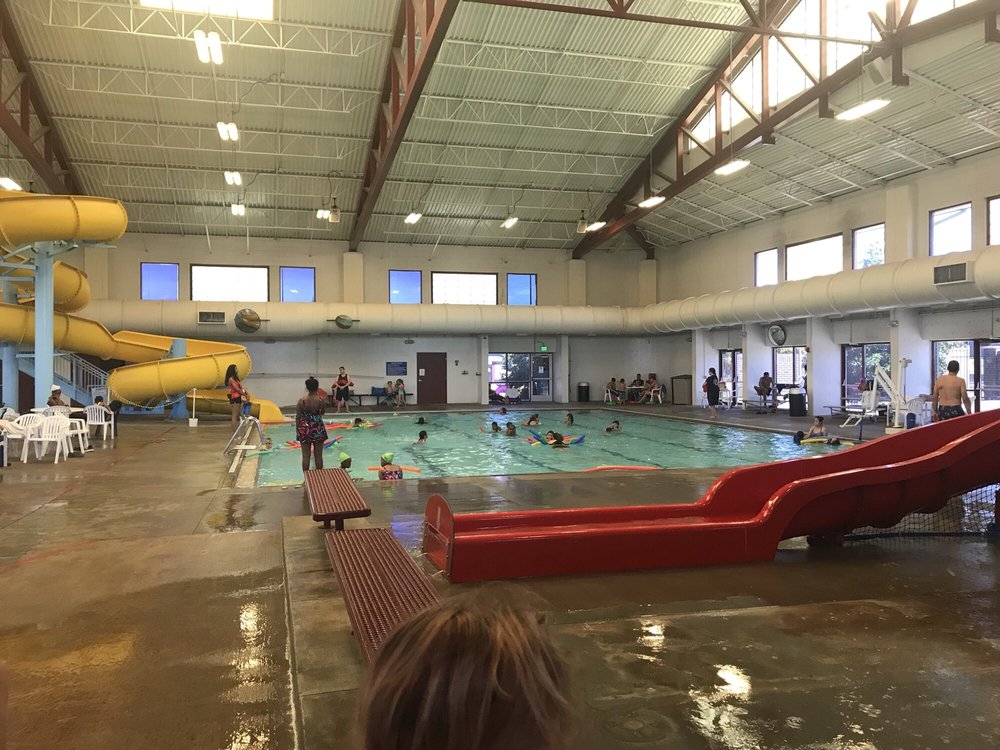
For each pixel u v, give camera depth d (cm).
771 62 1550
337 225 2230
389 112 1647
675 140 1848
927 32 1118
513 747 53
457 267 2456
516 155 1930
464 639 56
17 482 748
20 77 1450
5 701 71
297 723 234
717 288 2253
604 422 1870
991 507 595
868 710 230
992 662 271
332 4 1374
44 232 1090
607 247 2600
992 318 1423
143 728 233
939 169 1493
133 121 1675
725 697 239
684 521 467
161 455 995
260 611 347
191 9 1325
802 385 1978
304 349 2370
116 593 374
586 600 368
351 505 457
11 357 1396
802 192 1800
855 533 522
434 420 1941
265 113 1688
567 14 1427
